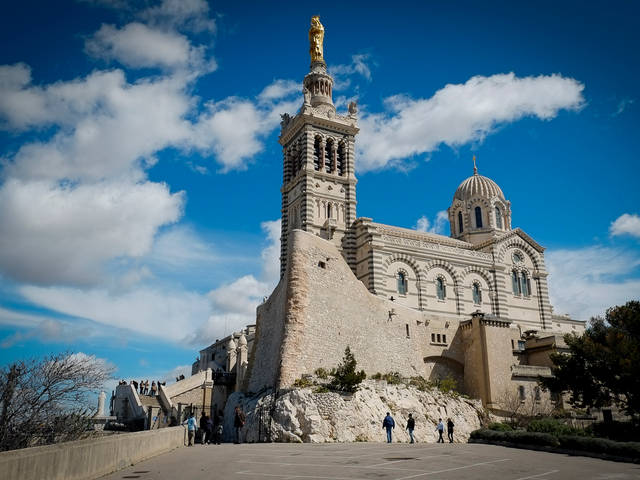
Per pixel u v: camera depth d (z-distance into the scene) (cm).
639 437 4428
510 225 10319
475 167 10831
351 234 8594
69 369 3112
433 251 8469
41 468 1730
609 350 4881
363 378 5228
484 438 4691
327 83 9794
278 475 2381
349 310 6112
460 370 7375
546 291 9350
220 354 10831
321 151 9138
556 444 3819
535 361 7675
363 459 3106
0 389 2881
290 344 5381
